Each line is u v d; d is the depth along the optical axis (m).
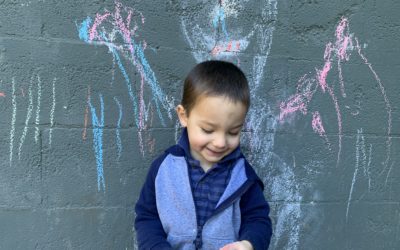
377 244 2.39
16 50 1.99
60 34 2.01
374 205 2.36
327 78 2.23
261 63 2.17
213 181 1.71
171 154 1.76
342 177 2.31
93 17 2.02
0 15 1.96
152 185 1.78
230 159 1.71
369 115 2.29
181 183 1.71
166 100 2.12
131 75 2.08
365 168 2.33
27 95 2.02
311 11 2.17
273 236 2.30
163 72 2.10
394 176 2.36
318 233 2.33
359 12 2.21
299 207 2.30
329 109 2.25
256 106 2.19
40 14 1.99
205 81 1.56
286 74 2.19
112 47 2.05
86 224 2.14
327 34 2.20
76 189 2.11
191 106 1.59
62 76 2.03
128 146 2.12
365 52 2.24
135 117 2.11
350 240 2.36
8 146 2.04
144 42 2.07
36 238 2.11
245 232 1.67
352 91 2.26
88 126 2.08
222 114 1.53
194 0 2.09
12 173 2.06
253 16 2.14
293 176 2.27
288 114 2.22
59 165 2.09
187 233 1.69
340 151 2.29
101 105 2.08
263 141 2.22
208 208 1.70
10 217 2.08
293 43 2.18
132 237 2.18
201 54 2.12
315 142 2.26
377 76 2.27
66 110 2.06
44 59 2.01
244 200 1.77
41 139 2.06
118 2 2.03
